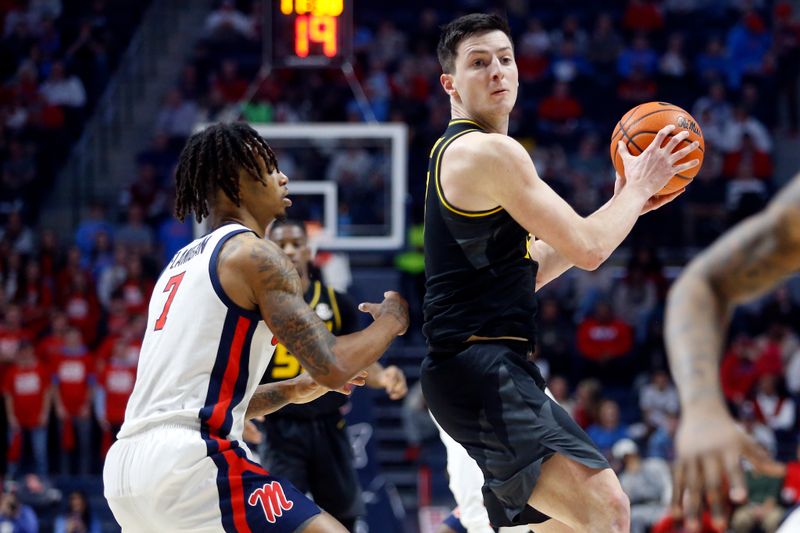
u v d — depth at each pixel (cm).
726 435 291
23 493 1811
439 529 868
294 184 1761
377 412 2112
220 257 581
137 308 2142
